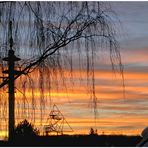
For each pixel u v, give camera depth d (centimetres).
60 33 862
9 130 843
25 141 746
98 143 708
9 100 858
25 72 855
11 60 849
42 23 853
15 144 744
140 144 613
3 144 746
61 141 720
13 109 857
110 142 706
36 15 852
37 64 862
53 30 859
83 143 710
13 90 856
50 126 827
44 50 858
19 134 802
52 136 728
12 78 848
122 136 712
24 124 828
